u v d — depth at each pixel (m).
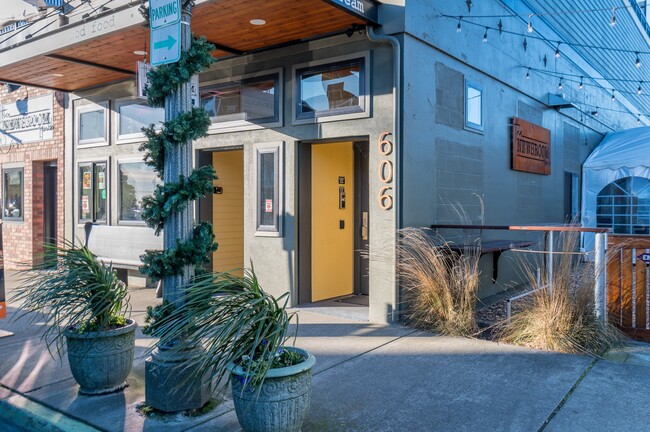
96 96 9.70
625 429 3.58
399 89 6.36
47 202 11.57
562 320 5.39
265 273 7.51
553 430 3.57
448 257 6.45
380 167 6.44
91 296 4.36
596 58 14.20
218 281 3.84
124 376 4.42
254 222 7.59
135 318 6.90
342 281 8.09
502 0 8.91
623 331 5.64
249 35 6.80
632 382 4.40
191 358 3.61
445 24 7.17
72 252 4.48
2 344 5.83
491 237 8.46
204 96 8.12
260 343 3.35
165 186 4.02
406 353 5.26
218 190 8.68
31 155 11.31
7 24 8.12
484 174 8.31
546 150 10.77
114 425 3.78
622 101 17.12
